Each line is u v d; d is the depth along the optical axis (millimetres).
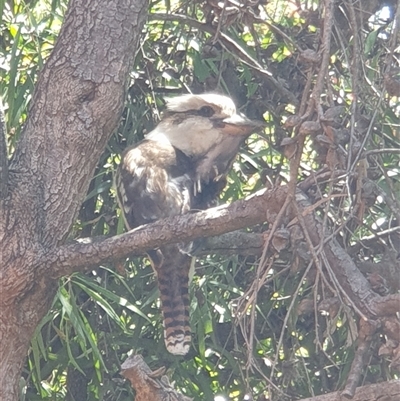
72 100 2969
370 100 2969
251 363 2459
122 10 3031
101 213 3996
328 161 2373
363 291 2611
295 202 2371
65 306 3371
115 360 3898
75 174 2965
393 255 3078
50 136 2967
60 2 3979
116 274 3670
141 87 4031
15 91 3775
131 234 2783
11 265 2811
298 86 4012
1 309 2820
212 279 3945
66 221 2941
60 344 4043
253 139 4285
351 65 2736
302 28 3920
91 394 3916
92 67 2984
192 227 2748
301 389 3729
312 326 3828
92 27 3010
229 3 2912
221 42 3510
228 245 3395
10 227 2838
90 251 2793
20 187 2896
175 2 4371
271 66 4055
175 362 3801
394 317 2531
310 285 3713
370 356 2979
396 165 3551
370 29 3795
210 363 3961
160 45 4082
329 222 2889
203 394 3896
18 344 2850
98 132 2990
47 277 2832
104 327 3924
